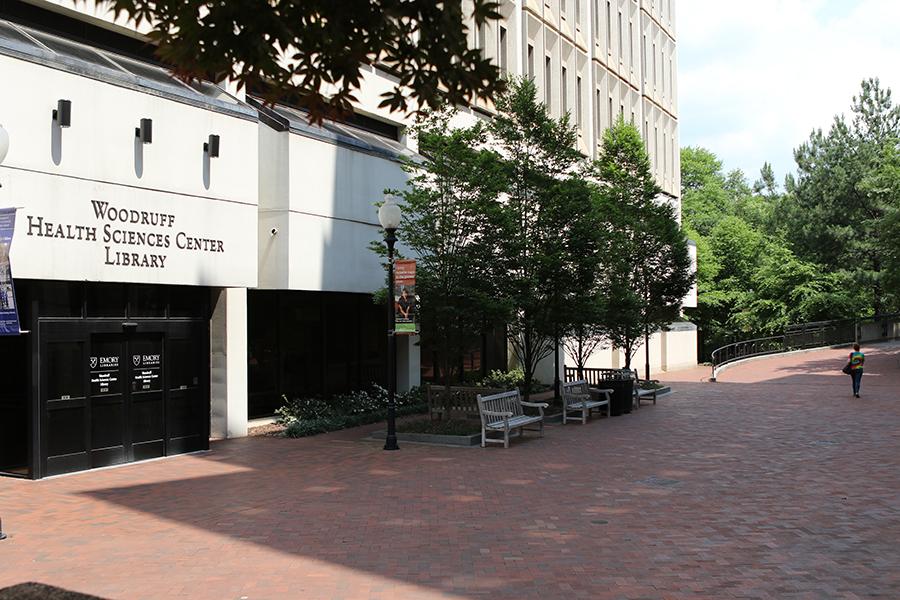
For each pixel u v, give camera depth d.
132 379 13.29
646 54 42.78
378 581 6.93
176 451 14.02
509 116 19.91
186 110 14.11
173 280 13.76
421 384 23.20
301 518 9.26
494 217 16.02
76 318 12.35
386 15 4.29
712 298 51.66
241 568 7.33
